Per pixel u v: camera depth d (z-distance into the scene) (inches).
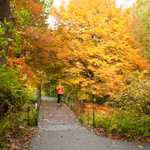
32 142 196.5
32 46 368.8
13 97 139.6
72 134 241.6
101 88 422.3
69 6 481.7
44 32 383.2
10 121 180.7
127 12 475.8
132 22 567.5
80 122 338.0
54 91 1171.9
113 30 452.8
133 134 229.1
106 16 465.1
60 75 596.4
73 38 480.7
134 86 256.5
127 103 260.5
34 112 285.0
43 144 192.4
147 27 542.9
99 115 310.0
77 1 488.1
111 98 277.4
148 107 247.0
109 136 236.7
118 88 380.8
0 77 105.3
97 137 230.4
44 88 1202.0
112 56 432.1
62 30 472.7
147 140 215.9
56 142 203.0
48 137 223.0
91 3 476.4
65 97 628.7
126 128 238.4
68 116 392.8
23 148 173.5
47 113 419.2
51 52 431.2
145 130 229.9
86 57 448.8
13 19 159.9
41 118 362.6
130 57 443.8
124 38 445.4
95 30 436.5
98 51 419.5
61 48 473.4
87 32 462.3
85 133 250.4
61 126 301.7
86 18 472.4
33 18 377.1
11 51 301.9
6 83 112.6
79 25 488.7
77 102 403.5
